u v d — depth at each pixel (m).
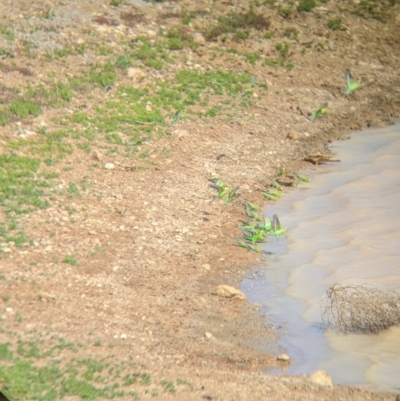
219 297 28.70
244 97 46.12
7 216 30.33
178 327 26.09
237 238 33.38
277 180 39.53
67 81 42.53
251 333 26.72
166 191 35.56
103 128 39.22
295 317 28.02
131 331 25.03
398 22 57.16
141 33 49.38
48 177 33.91
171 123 41.50
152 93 43.84
